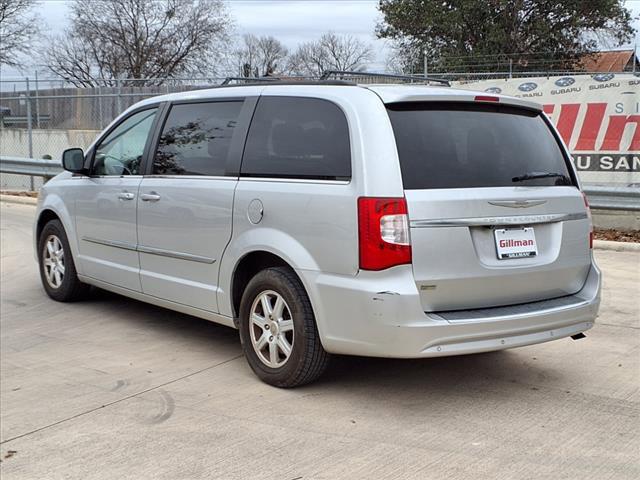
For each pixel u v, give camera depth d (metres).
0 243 10.20
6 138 18.70
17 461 3.67
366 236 3.91
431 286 3.94
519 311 4.16
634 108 10.98
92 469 3.55
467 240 4.02
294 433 3.89
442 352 3.92
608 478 3.38
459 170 4.13
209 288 4.96
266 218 4.46
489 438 3.82
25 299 7.03
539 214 4.31
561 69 32.19
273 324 4.49
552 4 32.25
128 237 5.71
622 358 5.20
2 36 40.81
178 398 4.45
